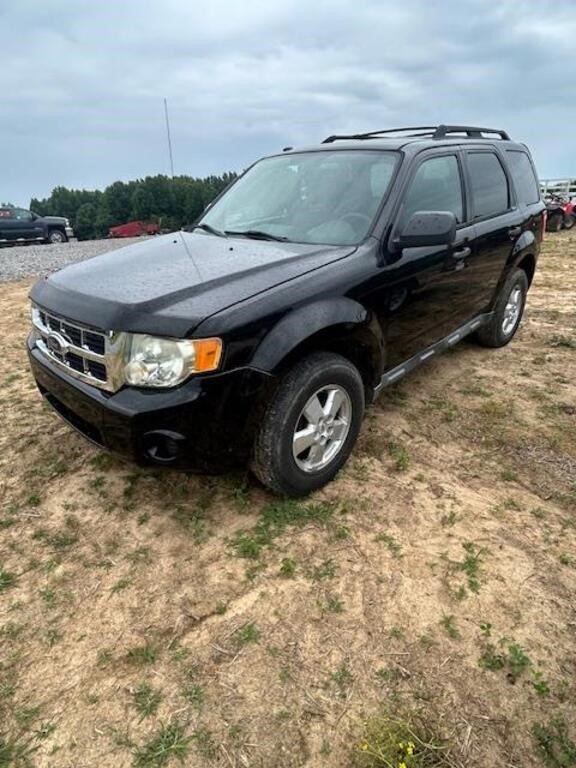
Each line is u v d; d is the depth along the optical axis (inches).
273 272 105.0
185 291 97.6
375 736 67.9
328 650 80.0
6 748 68.4
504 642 80.6
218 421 92.9
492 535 102.3
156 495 115.4
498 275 174.9
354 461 125.6
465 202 152.6
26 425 145.9
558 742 68.0
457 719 70.3
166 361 90.3
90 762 66.6
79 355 100.2
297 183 140.3
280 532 103.1
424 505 110.7
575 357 191.0
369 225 122.0
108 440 96.9
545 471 122.6
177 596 90.1
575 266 372.5
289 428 101.6
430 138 147.7
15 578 94.9
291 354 97.2
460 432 139.2
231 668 77.5
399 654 79.0
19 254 571.8
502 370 179.3
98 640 82.8
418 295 131.7
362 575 93.2
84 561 98.3
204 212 159.5
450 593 89.3
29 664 79.4
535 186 204.5
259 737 68.7
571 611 86.1
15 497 116.5
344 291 108.0
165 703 73.1
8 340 223.1
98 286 104.9
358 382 114.4
